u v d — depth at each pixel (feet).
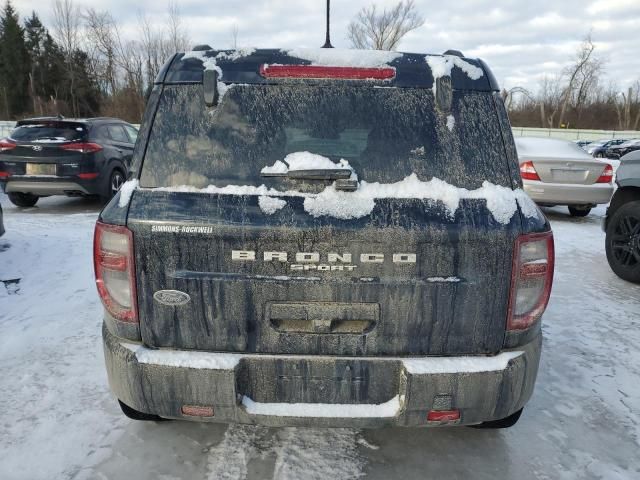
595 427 8.82
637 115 185.37
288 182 6.20
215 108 6.49
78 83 158.40
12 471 7.40
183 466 7.53
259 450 7.91
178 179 6.28
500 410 6.40
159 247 6.03
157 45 128.36
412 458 7.86
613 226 17.28
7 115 179.22
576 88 190.29
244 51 6.77
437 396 6.19
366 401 6.33
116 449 7.90
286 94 6.56
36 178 26.16
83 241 20.48
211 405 6.26
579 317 13.75
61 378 9.98
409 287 6.06
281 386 6.29
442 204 6.12
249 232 5.92
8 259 17.70
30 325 12.44
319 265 5.99
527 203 6.43
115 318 6.36
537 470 7.68
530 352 6.51
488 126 6.60
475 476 7.51
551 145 28.17
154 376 6.21
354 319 6.15
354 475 7.43
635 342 12.22
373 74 6.59
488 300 6.19
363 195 6.13
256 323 6.15
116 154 29.01
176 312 6.17
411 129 6.52
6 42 177.78
